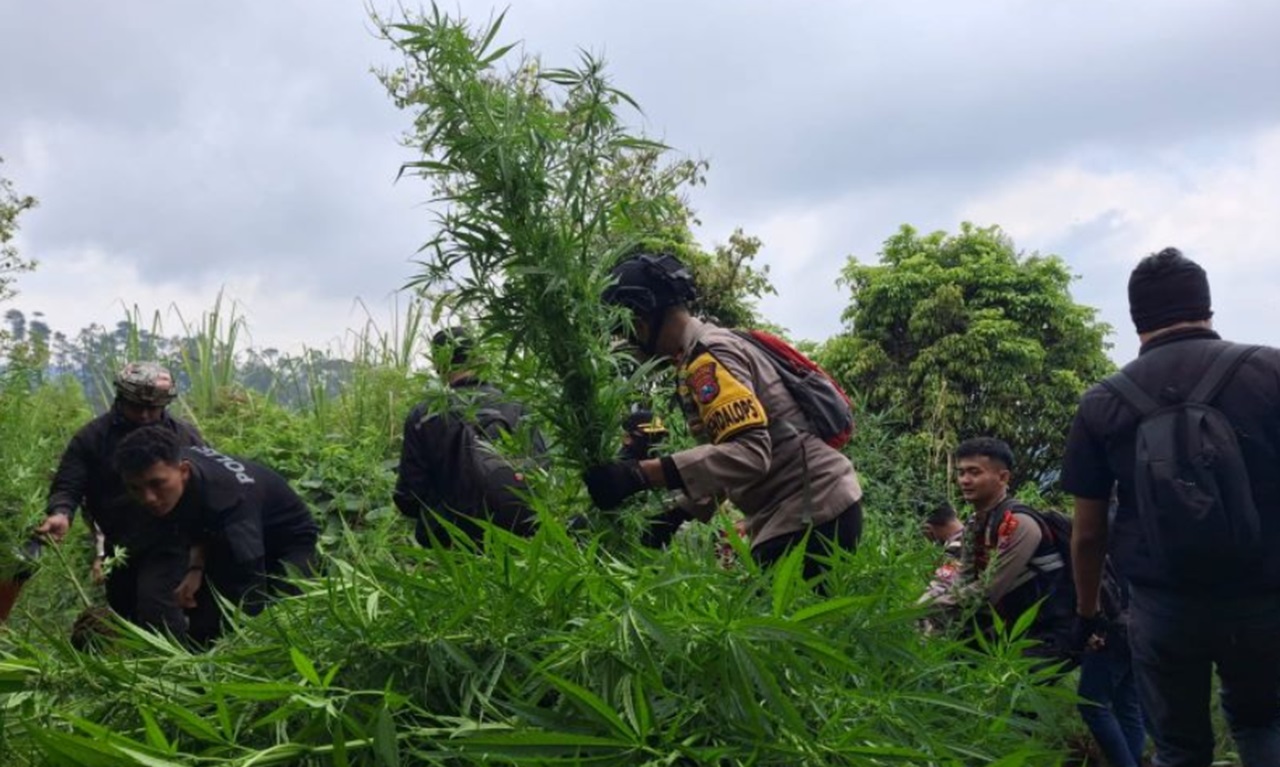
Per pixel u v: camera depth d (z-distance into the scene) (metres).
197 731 2.58
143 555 5.36
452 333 3.80
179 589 5.03
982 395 20.41
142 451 4.83
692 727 2.64
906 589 3.59
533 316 3.57
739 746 2.60
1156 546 4.07
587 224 3.57
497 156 3.47
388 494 8.98
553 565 2.86
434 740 2.56
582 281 3.58
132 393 5.72
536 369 3.67
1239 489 3.97
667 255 4.18
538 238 3.53
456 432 5.32
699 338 4.11
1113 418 4.29
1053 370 20.55
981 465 5.54
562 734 2.50
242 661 2.90
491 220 3.53
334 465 9.36
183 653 2.97
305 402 11.27
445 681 2.69
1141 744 5.86
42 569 5.78
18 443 6.54
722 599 2.84
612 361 3.61
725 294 14.96
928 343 21.17
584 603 2.81
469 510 5.29
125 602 5.61
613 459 3.73
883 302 21.69
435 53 3.49
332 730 2.57
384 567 2.91
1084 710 5.47
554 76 3.58
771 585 3.04
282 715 2.56
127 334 10.67
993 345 20.52
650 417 4.34
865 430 7.25
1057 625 5.18
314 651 2.79
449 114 3.49
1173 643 4.17
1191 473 4.01
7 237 11.49
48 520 5.62
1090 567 4.59
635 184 3.67
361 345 11.20
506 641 2.74
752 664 2.59
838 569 3.47
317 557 5.86
